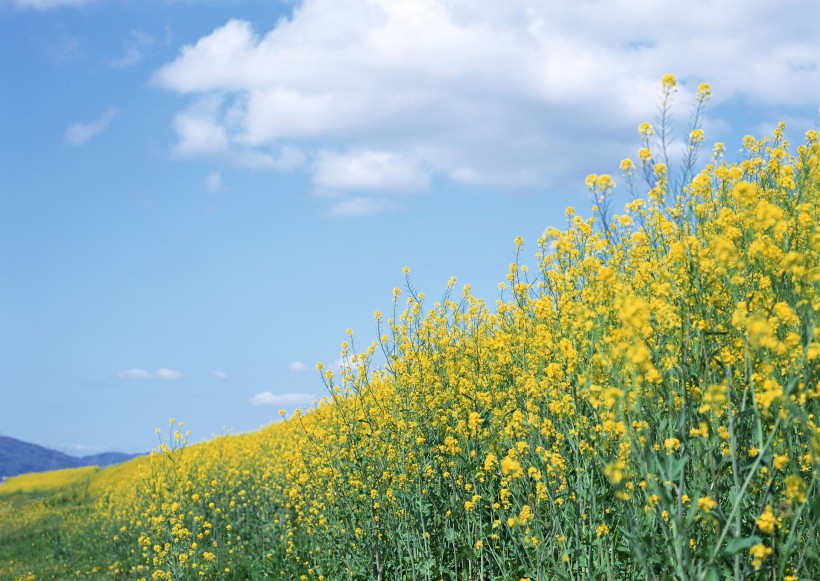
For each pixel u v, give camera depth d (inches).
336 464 284.0
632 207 182.9
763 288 158.2
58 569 512.4
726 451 144.6
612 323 172.1
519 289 242.4
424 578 233.0
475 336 266.4
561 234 211.8
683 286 151.9
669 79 155.7
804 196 185.6
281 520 382.3
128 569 461.1
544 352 210.5
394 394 272.1
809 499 136.9
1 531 741.9
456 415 239.9
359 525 265.4
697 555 130.0
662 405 158.6
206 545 408.2
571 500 177.5
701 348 152.9
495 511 212.4
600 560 169.6
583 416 175.2
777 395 121.3
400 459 251.6
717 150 214.1
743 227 165.2
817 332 123.8
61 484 1176.2
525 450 193.0
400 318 278.4
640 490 151.9
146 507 525.7
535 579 183.9
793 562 140.0
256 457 551.8
